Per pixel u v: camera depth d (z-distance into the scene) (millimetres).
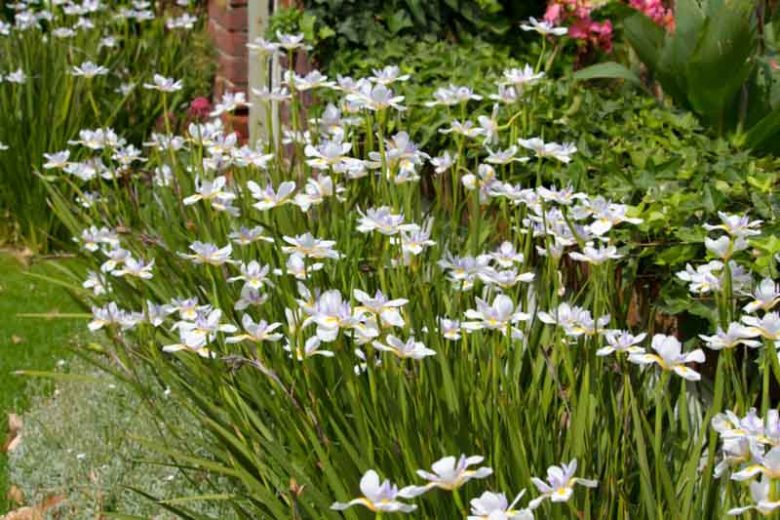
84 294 4969
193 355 3961
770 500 2328
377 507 2377
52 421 5188
